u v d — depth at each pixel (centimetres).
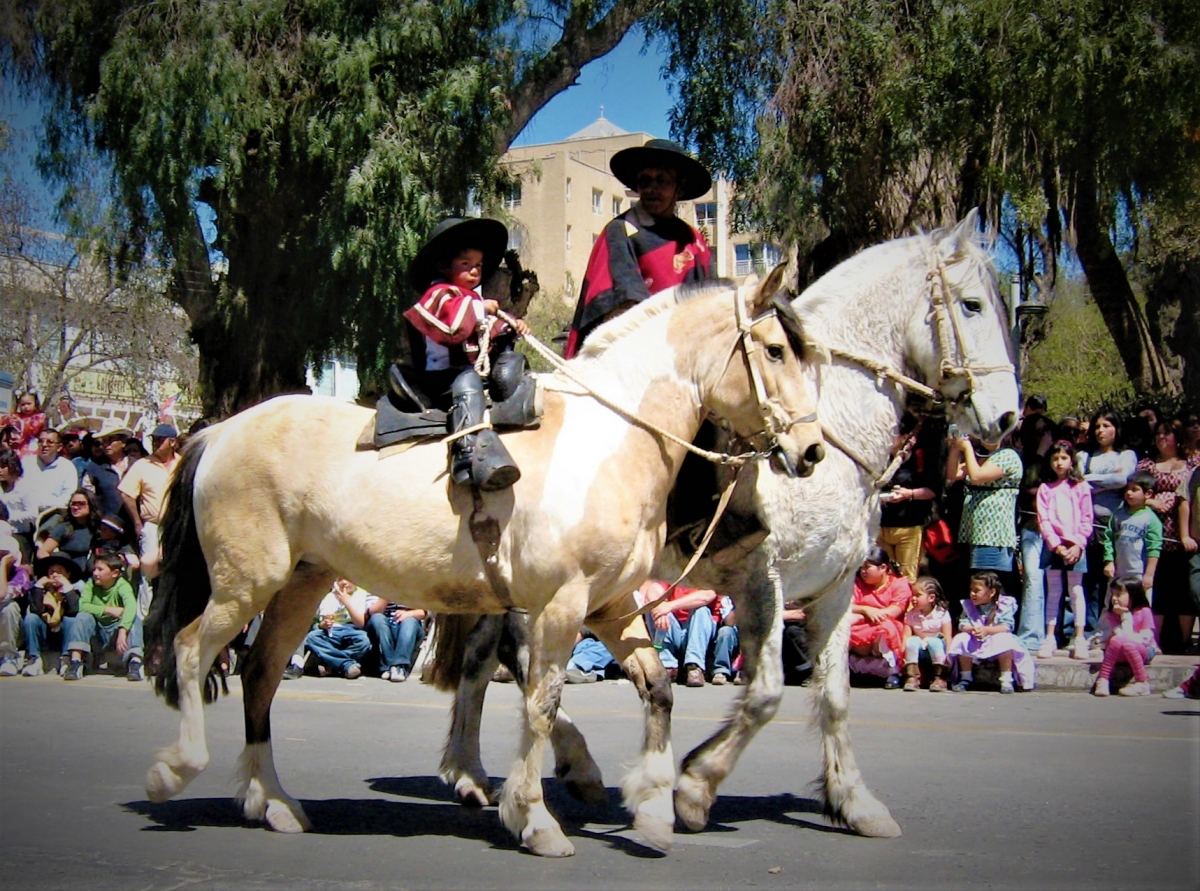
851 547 579
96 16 1496
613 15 1647
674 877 488
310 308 1530
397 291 1449
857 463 582
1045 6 1320
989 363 591
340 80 1426
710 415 556
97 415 3381
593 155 6050
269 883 476
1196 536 1079
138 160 1433
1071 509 1089
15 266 2973
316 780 682
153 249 1602
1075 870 501
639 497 530
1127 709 938
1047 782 677
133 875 487
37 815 591
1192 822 585
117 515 1194
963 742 797
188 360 3294
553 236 5584
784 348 530
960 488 1176
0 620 1179
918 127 1403
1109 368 3334
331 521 554
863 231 1512
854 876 491
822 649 585
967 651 1039
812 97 1438
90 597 1154
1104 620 1085
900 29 1470
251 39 1462
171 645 580
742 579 560
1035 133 1406
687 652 1067
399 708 953
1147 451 1221
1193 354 1836
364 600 1125
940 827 575
